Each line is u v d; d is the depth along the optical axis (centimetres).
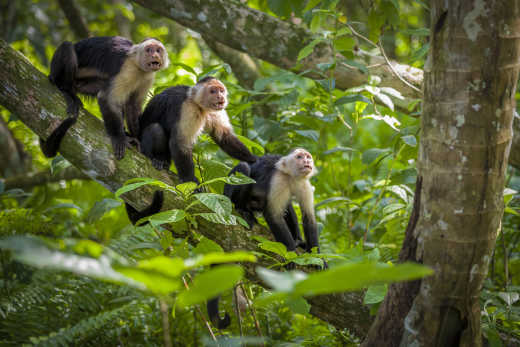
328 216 1125
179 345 871
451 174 515
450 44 498
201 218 732
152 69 820
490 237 532
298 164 839
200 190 760
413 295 567
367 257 663
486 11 482
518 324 682
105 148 753
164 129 844
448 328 553
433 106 522
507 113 504
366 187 1134
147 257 959
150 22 2089
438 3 503
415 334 562
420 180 556
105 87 809
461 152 507
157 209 697
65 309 875
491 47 486
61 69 796
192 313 895
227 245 741
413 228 572
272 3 991
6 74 739
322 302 729
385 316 596
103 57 841
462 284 540
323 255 583
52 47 2000
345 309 728
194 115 829
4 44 750
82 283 916
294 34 1059
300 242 921
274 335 873
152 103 883
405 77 1039
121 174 752
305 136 1034
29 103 748
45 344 733
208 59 1869
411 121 915
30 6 1970
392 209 857
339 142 1614
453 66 499
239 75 1407
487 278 917
